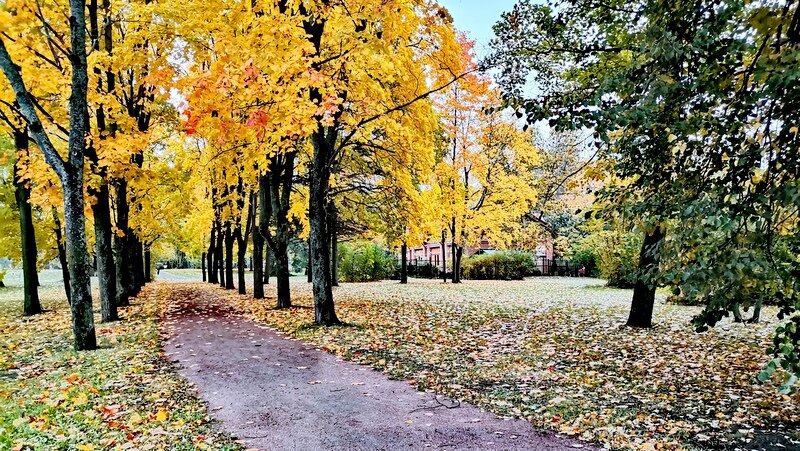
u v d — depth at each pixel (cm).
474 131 2611
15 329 1165
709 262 312
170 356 816
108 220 1232
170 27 979
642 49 331
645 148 367
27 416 500
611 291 2205
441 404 559
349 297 1920
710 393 593
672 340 932
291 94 771
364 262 3469
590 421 498
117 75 1273
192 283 3419
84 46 833
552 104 353
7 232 1644
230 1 855
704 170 344
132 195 1580
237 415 522
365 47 824
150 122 1516
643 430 476
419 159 1252
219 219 2533
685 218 315
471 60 1173
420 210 1464
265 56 770
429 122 1159
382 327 1087
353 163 1728
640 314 1091
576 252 3809
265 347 886
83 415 508
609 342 918
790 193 266
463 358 786
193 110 748
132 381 647
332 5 834
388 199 1501
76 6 820
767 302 306
